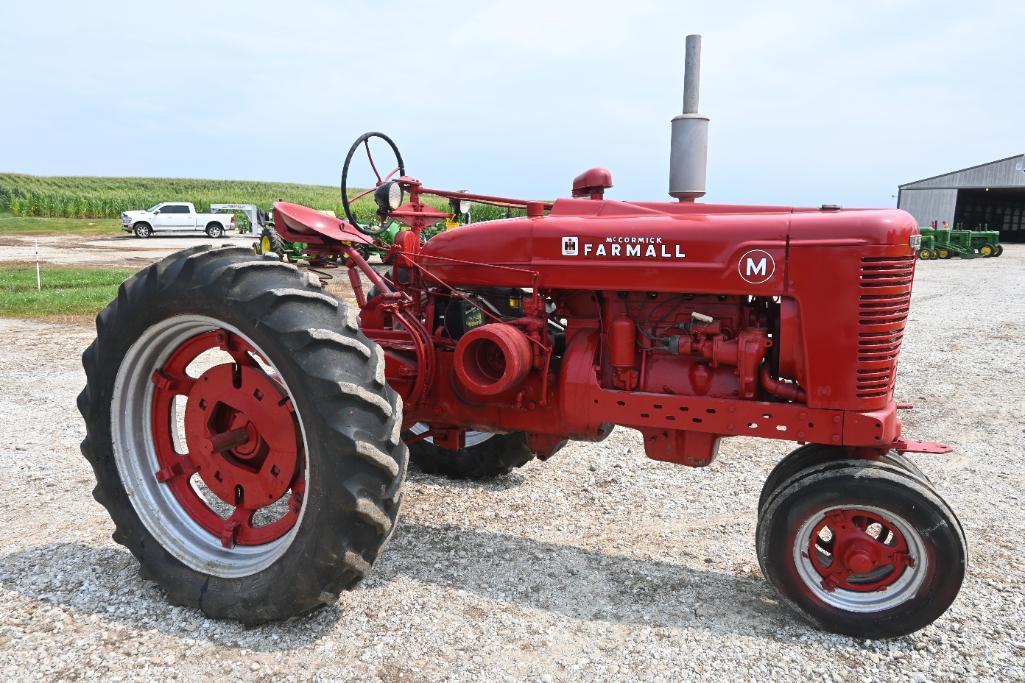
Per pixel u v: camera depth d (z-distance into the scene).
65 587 2.99
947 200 44.00
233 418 3.09
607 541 3.52
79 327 9.18
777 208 3.05
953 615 2.87
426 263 3.46
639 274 2.93
